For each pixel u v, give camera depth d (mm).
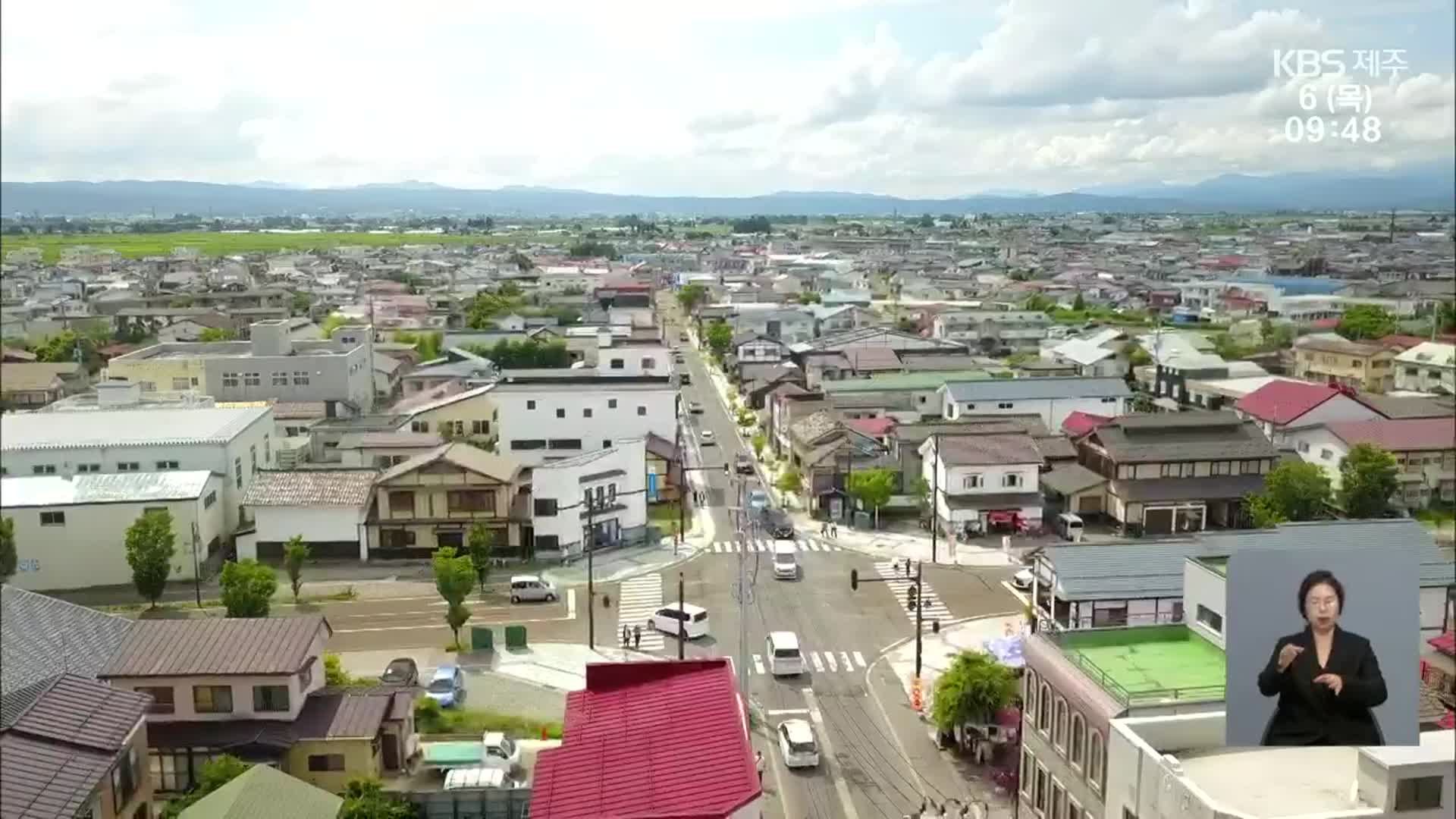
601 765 25734
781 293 195250
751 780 24062
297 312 161375
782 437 92125
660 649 52156
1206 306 175500
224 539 67625
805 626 55344
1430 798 23703
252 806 30750
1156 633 35188
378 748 38906
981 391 90062
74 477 63812
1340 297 164375
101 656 39344
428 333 131750
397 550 65688
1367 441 77125
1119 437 74188
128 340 143125
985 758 41125
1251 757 27438
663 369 99375
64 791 26234
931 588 60750
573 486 65688
